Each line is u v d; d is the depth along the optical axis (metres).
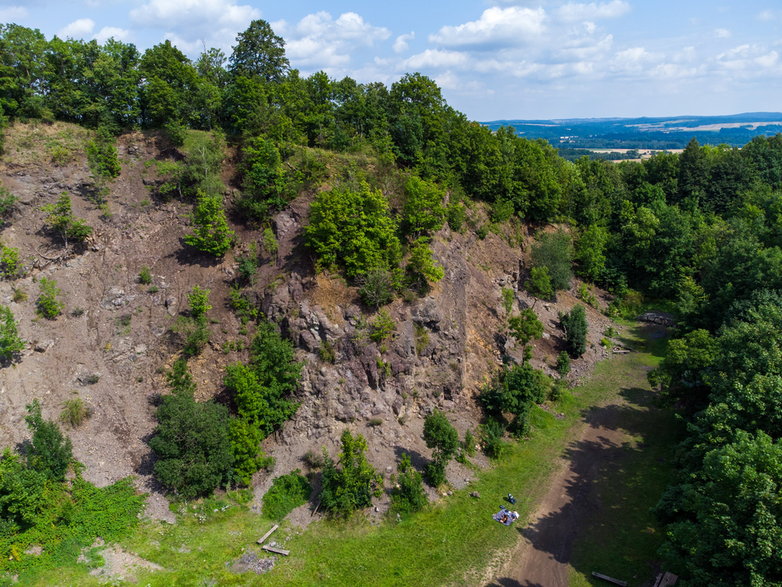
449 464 36.47
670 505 28.61
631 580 27.78
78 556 27.33
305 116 52.41
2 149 44.66
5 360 35.59
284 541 29.67
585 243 69.81
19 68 47.81
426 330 41.66
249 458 33.16
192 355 39.12
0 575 25.66
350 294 39.75
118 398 36.62
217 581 26.73
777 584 19.38
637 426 43.44
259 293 41.38
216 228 42.97
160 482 32.28
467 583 27.62
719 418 28.17
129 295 41.88
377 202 41.22
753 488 20.97
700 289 54.31
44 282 39.59
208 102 51.69
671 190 84.31
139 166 48.97
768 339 31.64
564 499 34.47
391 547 29.64
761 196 78.50
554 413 45.25
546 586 27.59
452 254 49.53
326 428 36.12
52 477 29.78
